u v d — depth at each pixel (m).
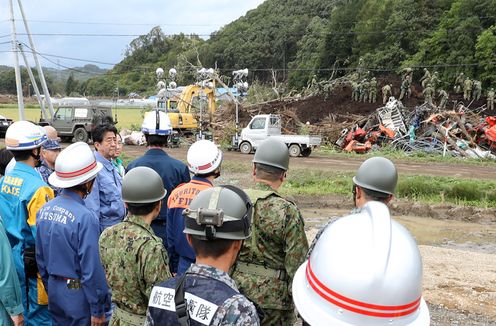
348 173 16.02
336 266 1.39
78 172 3.25
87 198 4.24
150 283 2.59
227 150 24.69
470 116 25.17
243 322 1.65
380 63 50.44
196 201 1.85
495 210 11.55
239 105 30.17
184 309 1.67
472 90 29.08
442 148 23.20
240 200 1.85
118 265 2.64
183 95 29.20
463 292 6.09
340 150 24.86
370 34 55.25
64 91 114.56
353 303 1.34
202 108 28.31
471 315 5.37
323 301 1.41
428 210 11.60
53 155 4.94
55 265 3.21
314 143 22.22
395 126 24.95
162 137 4.46
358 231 1.44
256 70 74.75
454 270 7.06
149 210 2.73
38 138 3.82
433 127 24.11
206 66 85.25
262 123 22.83
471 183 13.16
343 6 65.75
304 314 1.45
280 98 33.81
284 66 78.81
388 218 1.46
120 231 2.70
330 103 30.09
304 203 12.34
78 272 3.22
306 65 66.38
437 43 45.12
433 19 50.88
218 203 1.81
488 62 40.34
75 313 3.22
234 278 3.08
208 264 1.81
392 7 55.25
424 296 5.93
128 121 44.16
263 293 3.03
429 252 8.12
